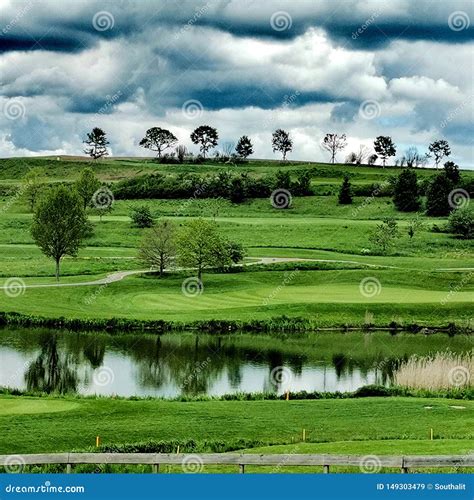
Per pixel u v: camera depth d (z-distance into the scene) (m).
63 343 79.50
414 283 113.94
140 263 121.38
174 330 88.88
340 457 33.56
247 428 44.97
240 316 92.50
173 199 198.00
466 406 52.19
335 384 63.72
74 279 114.81
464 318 94.12
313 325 91.00
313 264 123.19
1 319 89.50
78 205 115.81
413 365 63.12
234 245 121.44
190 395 58.19
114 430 43.25
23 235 152.38
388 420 47.34
